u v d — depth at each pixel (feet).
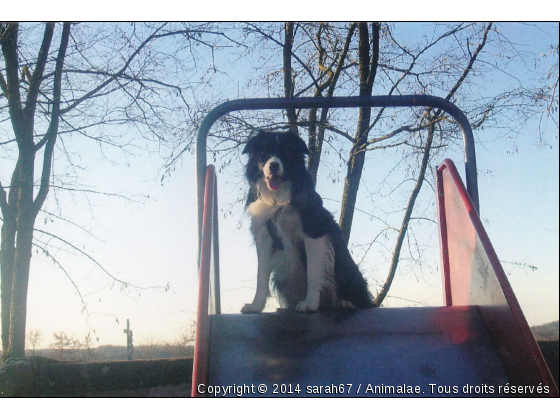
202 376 7.73
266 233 13.65
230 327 9.03
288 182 13.44
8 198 25.71
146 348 35.12
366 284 14.49
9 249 25.03
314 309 12.10
